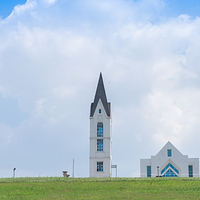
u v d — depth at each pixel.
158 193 59.34
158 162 126.19
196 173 125.62
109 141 118.75
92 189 63.41
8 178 78.19
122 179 74.12
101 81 123.56
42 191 62.09
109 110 120.94
